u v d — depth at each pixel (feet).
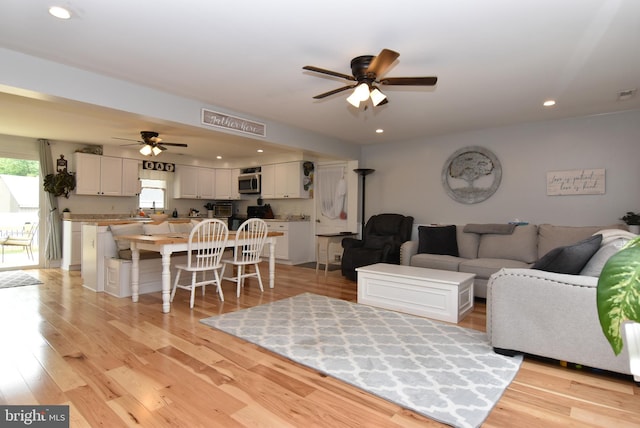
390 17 7.17
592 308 6.98
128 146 21.53
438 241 15.46
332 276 17.76
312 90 11.55
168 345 8.55
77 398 6.15
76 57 9.16
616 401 6.18
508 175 15.94
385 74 10.02
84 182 19.93
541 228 13.97
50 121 15.06
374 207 20.36
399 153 19.38
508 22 7.30
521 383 6.83
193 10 6.97
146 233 14.85
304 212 23.57
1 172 18.47
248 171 25.80
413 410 5.85
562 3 6.61
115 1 6.67
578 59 9.00
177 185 24.79
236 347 8.48
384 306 12.01
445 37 7.96
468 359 7.82
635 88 11.06
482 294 13.01
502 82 10.63
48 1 6.66
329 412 5.81
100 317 10.69
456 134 17.40
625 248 2.57
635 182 13.23
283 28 7.66
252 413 5.76
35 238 19.48
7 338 8.91
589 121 14.12
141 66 9.71
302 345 8.57
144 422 5.48
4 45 8.50
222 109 13.39
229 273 17.30
